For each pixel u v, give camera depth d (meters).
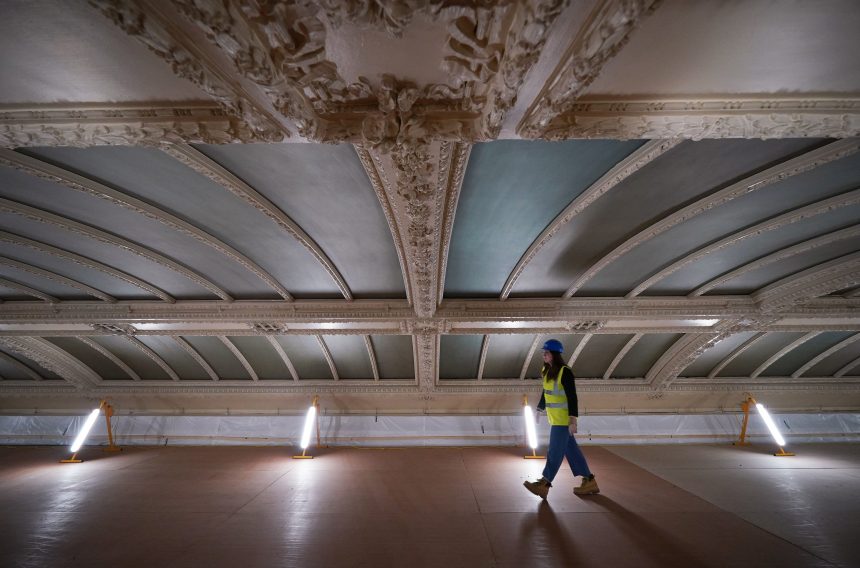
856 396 12.30
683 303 8.75
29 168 4.21
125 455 9.98
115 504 6.02
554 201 5.16
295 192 4.89
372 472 7.86
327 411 11.77
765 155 4.37
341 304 8.62
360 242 6.22
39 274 7.39
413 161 3.76
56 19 2.40
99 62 2.77
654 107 3.20
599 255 6.78
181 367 11.58
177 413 11.98
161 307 8.73
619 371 11.88
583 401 12.04
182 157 3.98
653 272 7.57
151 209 5.18
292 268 7.23
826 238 6.31
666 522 4.98
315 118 3.14
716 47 2.62
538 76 2.79
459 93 2.98
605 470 7.87
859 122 3.27
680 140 3.83
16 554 4.34
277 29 2.32
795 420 11.85
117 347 10.82
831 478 7.27
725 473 7.64
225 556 4.21
